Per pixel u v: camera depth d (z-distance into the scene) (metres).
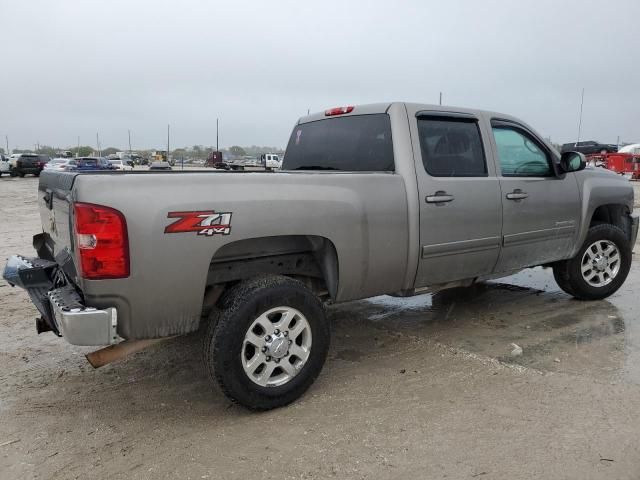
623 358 4.14
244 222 3.25
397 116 4.18
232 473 2.78
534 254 5.04
